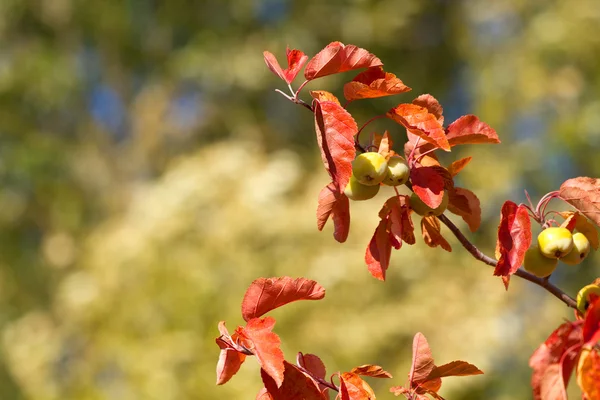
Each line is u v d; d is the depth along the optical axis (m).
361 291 7.11
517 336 8.70
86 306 7.66
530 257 2.10
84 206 12.29
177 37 12.69
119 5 12.47
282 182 7.68
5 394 10.36
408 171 1.98
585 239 2.11
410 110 1.90
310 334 6.89
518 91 11.07
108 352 7.53
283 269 7.20
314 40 11.92
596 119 10.61
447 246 2.14
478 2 12.02
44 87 12.45
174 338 7.11
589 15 10.84
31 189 12.39
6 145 12.48
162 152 12.29
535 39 11.00
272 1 12.34
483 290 7.66
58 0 12.33
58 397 8.41
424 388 1.94
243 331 1.79
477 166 10.75
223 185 7.69
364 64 1.93
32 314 9.98
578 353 1.47
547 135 10.84
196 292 7.21
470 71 12.12
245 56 11.71
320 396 1.78
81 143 12.68
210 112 12.07
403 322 7.04
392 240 2.01
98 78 12.92
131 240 7.65
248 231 7.33
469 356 7.21
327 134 1.87
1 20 12.43
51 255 11.52
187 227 7.51
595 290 2.03
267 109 12.08
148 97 12.49
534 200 10.96
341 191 1.84
